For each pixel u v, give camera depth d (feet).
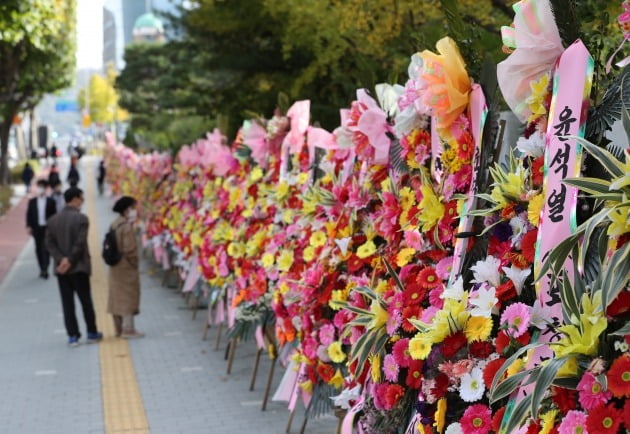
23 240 77.15
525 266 11.15
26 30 55.42
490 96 12.71
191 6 51.06
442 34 17.85
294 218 22.63
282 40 41.91
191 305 41.91
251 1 43.68
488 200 11.96
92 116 280.31
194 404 24.48
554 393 9.59
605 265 9.10
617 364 8.88
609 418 8.87
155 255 51.65
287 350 22.13
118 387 26.66
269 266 22.81
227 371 28.04
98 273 55.06
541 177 11.09
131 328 34.68
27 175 121.29
